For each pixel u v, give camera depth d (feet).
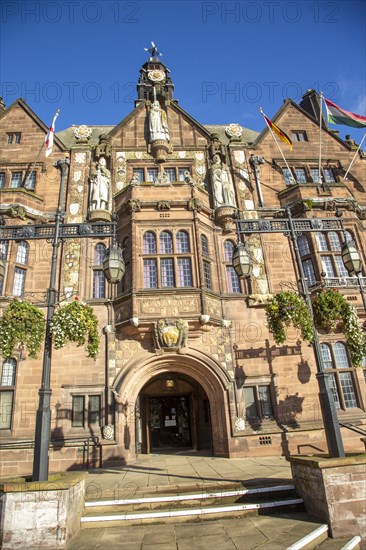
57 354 48.52
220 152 62.03
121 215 54.65
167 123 64.28
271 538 21.57
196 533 23.36
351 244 35.35
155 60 82.89
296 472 28.17
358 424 47.83
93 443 44.91
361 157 66.80
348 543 21.67
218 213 55.77
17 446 43.88
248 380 49.34
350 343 42.91
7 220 52.44
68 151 61.67
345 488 23.71
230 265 55.77
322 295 41.75
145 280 50.34
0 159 60.90
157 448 59.77
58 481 23.08
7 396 46.75
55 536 21.42
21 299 50.72
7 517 21.65
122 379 47.42
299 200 57.36
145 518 25.86
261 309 52.75
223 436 47.29
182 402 62.03
